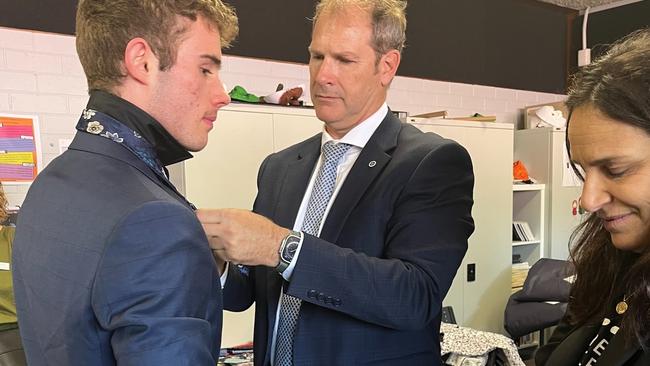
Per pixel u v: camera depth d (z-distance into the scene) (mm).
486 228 3473
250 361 2170
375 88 1203
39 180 774
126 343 612
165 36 754
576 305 992
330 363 1078
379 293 990
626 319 752
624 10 4434
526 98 4516
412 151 1135
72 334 651
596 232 953
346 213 1131
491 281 3512
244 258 947
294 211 1270
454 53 4023
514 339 3332
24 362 1982
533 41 4527
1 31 2422
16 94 2473
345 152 1221
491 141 3465
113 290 623
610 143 706
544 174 3928
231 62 3020
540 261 3438
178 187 2387
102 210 660
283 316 1173
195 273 670
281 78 3221
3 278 2084
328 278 973
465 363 2234
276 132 2564
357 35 1153
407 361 1124
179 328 631
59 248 678
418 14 3789
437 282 1057
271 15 3150
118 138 743
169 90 772
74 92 2613
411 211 1080
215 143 2400
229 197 2447
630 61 716
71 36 2586
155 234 642
